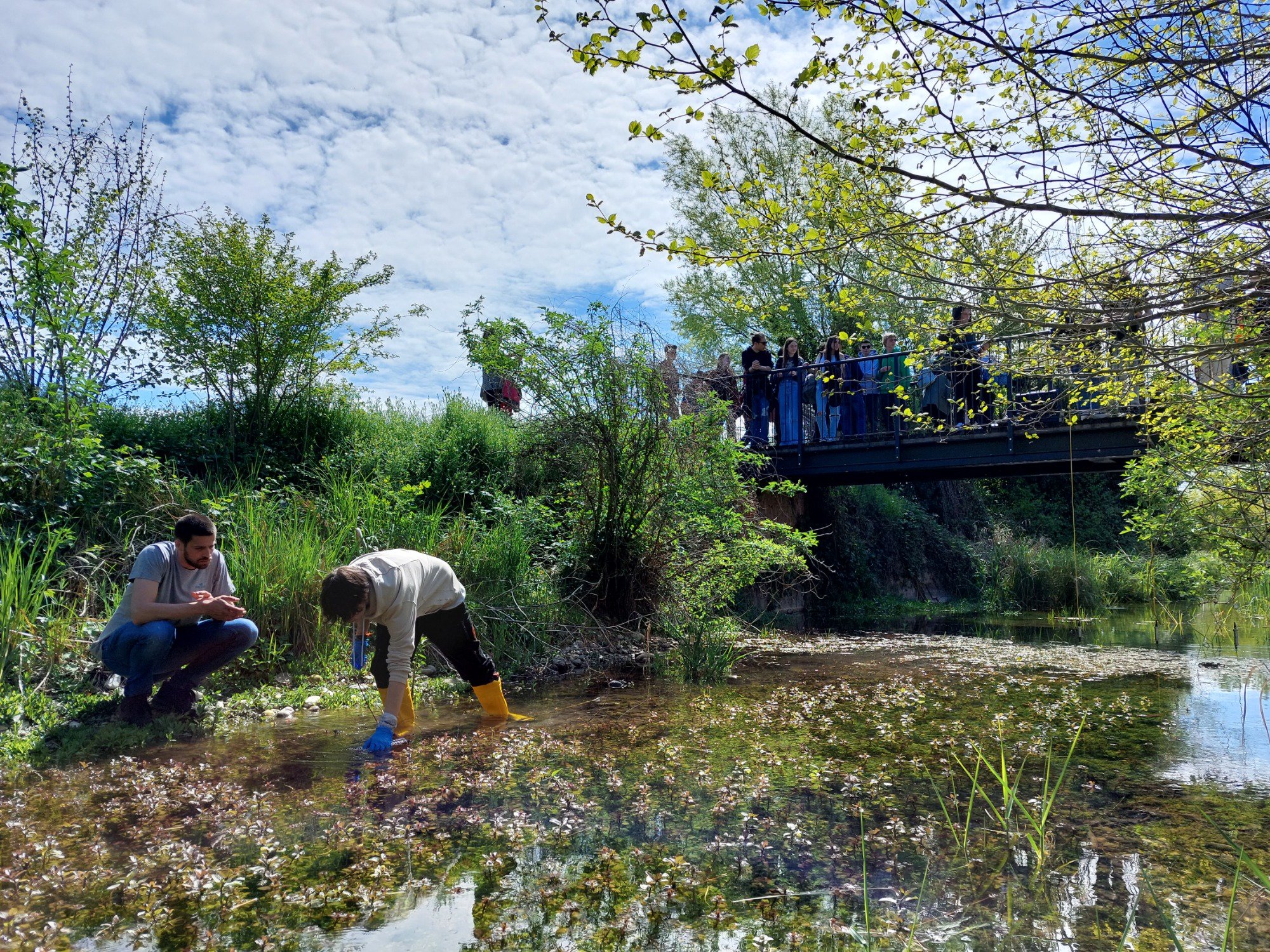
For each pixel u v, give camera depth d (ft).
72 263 22.71
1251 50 8.34
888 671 22.20
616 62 8.84
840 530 50.01
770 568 35.50
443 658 21.66
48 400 22.13
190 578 14.93
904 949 6.93
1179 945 6.31
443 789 11.29
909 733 14.60
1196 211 9.50
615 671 22.35
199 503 23.15
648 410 26.18
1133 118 9.13
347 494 25.11
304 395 32.48
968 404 34.45
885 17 8.53
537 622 23.67
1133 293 9.73
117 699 15.60
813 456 39.73
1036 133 10.14
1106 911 7.60
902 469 37.11
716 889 8.13
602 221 10.89
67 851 9.03
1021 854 9.00
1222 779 11.67
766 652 26.61
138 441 27.48
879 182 10.36
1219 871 8.48
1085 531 73.36
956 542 60.54
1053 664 23.31
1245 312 9.72
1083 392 18.08
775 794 11.08
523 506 28.60
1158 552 52.21
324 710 16.92
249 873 8.45
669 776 11.96
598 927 7.31
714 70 8.76
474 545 25.16
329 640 20.20
